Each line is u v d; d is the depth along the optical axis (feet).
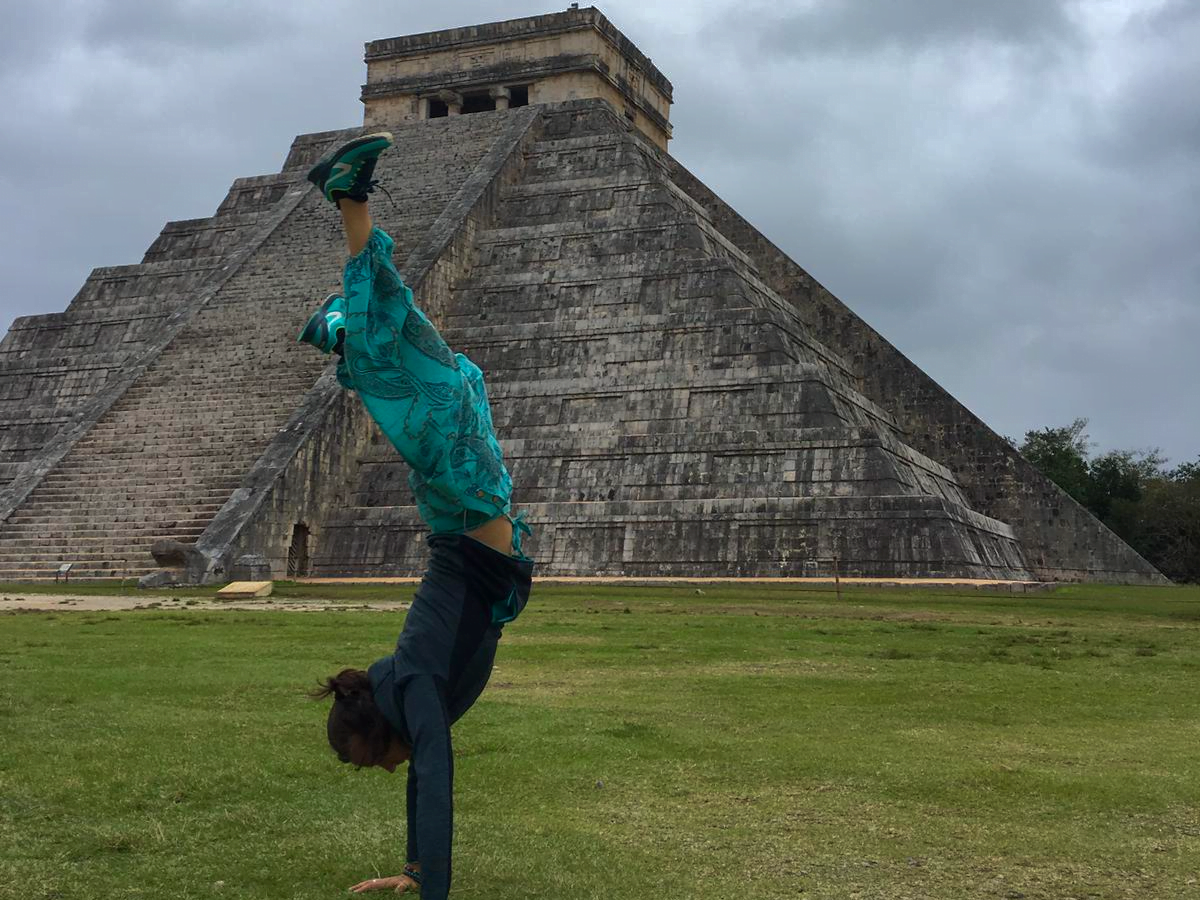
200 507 136.67
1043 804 28.02
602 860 24.00
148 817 26.96
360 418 148.77
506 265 169.07
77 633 65.51
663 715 38.70
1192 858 24.20
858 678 47.98
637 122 218.59
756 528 129.18
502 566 21.49
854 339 172.76
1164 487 208.54
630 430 142.61
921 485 139.85
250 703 40.68
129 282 192.03
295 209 192.34
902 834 25.76
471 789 29.30
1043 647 61.00
